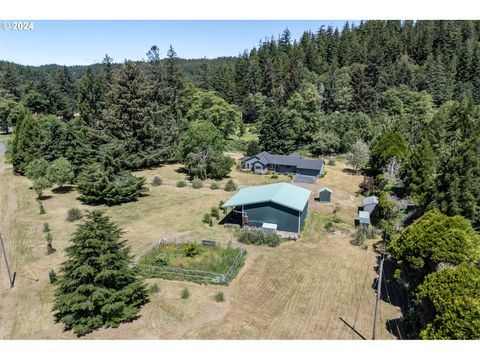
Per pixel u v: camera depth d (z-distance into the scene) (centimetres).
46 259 2672
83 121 6819
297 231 3169
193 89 9119
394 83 10475
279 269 2556
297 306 2108
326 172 5656
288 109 8150
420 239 1964
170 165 6028
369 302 2164
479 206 2892
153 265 2538
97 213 1936
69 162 4516
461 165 2911
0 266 2577
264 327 1905
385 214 3406
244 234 3019
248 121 10800
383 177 4444
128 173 4291
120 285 1950
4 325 1912
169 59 8038
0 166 5725
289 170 5547
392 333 1864
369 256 2797
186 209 3869
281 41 15450
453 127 5628
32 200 4084
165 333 1833
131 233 3195
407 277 2119
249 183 5034
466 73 10675
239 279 2408
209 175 5247
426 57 11925
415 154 3956
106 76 8625
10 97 10850
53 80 11625
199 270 2467
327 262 2680
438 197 2989
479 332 1378
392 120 7194
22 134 5050
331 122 7606
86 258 1866
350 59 12719
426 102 8775
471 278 1509
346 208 4006
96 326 1864
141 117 5875
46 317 1986
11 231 3209
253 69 11350
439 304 1512
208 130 5134
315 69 12694
